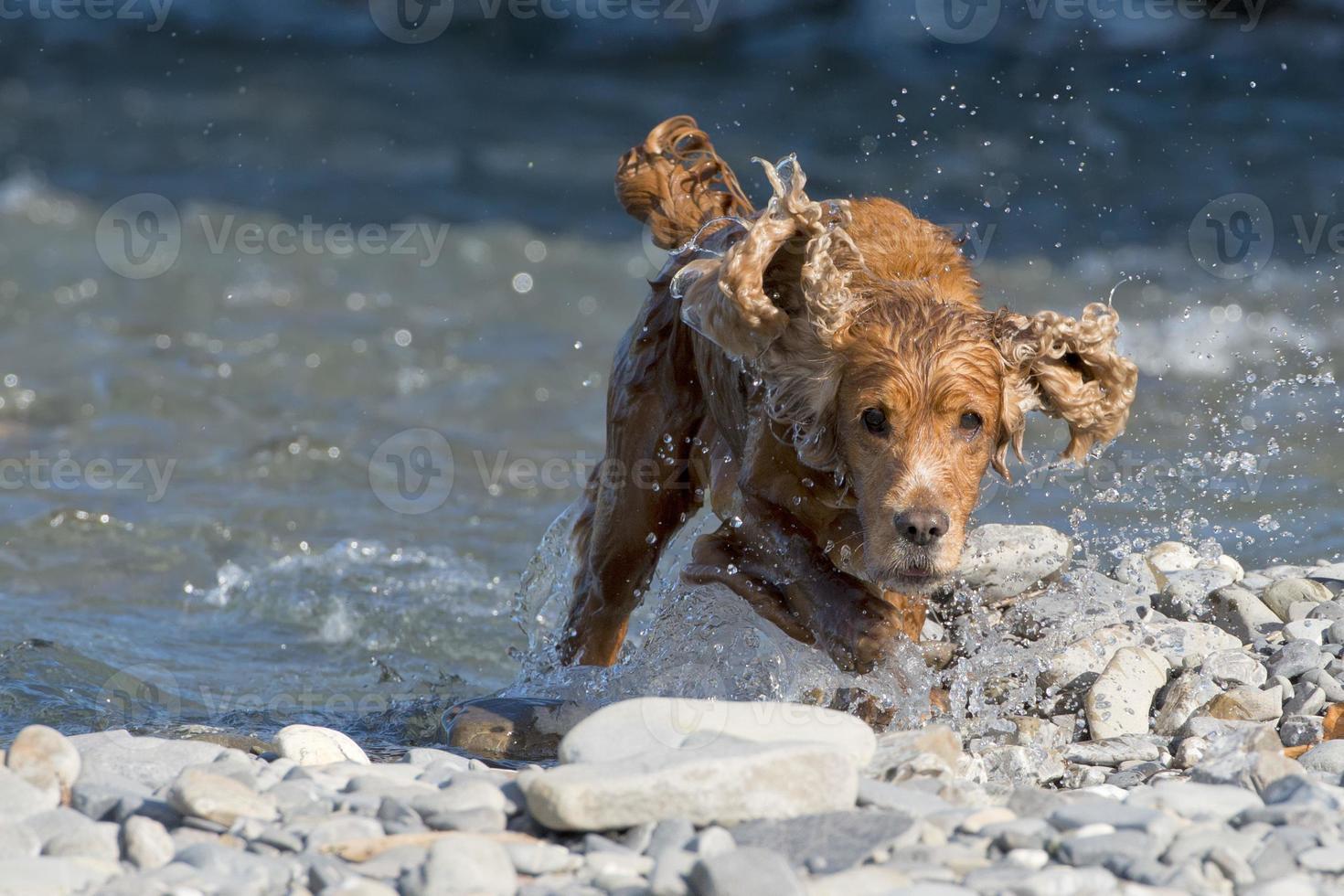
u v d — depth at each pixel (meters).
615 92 40.91
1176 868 5.34
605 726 6.43
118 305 22.41
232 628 11.14
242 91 41.38
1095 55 38.91
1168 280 24.05
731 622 8.50
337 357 19.72
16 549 12.77
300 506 14.21
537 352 20.41
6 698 9.13
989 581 8.65
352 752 7.33
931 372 7.27
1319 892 5.19
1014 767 7.23
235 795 6.04
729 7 44.88
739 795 5.84
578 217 30.02
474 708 8.41
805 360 7.57
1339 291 23.06
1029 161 32.06
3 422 16.77
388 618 11.33
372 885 5.19
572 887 5.33
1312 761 6.93
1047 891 5.17
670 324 9.16
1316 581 9.49
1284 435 15.20
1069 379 7.70
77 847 5.64
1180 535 11.65
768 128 35.78
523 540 13.39
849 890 5.14
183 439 16.39
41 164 33.75
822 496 8.04
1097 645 8.40
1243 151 31.67
